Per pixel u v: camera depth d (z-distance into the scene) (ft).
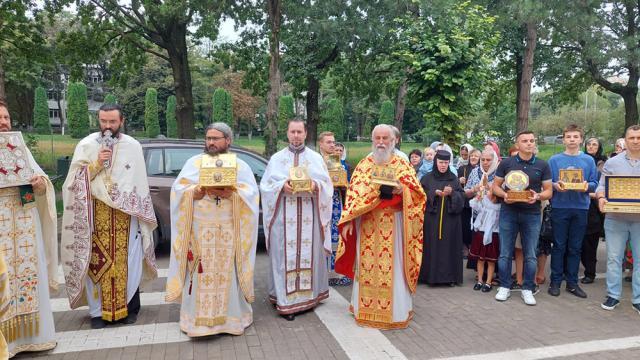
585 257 20.84
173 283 14.24
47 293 13.05
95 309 14.80
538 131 110.63
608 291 17.42
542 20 42.19
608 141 106.11
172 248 14.32
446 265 19.88
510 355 13.30
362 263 15.35
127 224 14.75
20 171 12.21
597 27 51.21
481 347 13.83
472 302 18.03
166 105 146.61
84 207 13.88
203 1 46.44
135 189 14.67
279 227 15.92
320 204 16.19
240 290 14.67
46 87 140.67
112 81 64.49
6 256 12.06
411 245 15.15
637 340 14.46
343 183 20.10
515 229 18.10
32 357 12.74
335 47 54.39
